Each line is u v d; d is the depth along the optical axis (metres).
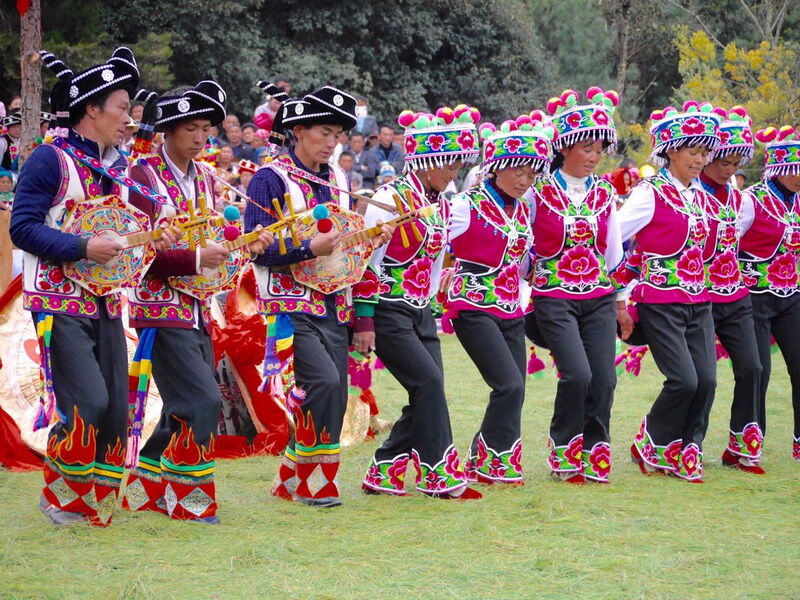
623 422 9.59
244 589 4.75
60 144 5.46
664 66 35.78
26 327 7.76
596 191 7.26
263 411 8.17
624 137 25.47
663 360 7.48
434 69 28.73
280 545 5.39
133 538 5.46
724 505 6.66
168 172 5.87
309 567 5.11
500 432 7.03
